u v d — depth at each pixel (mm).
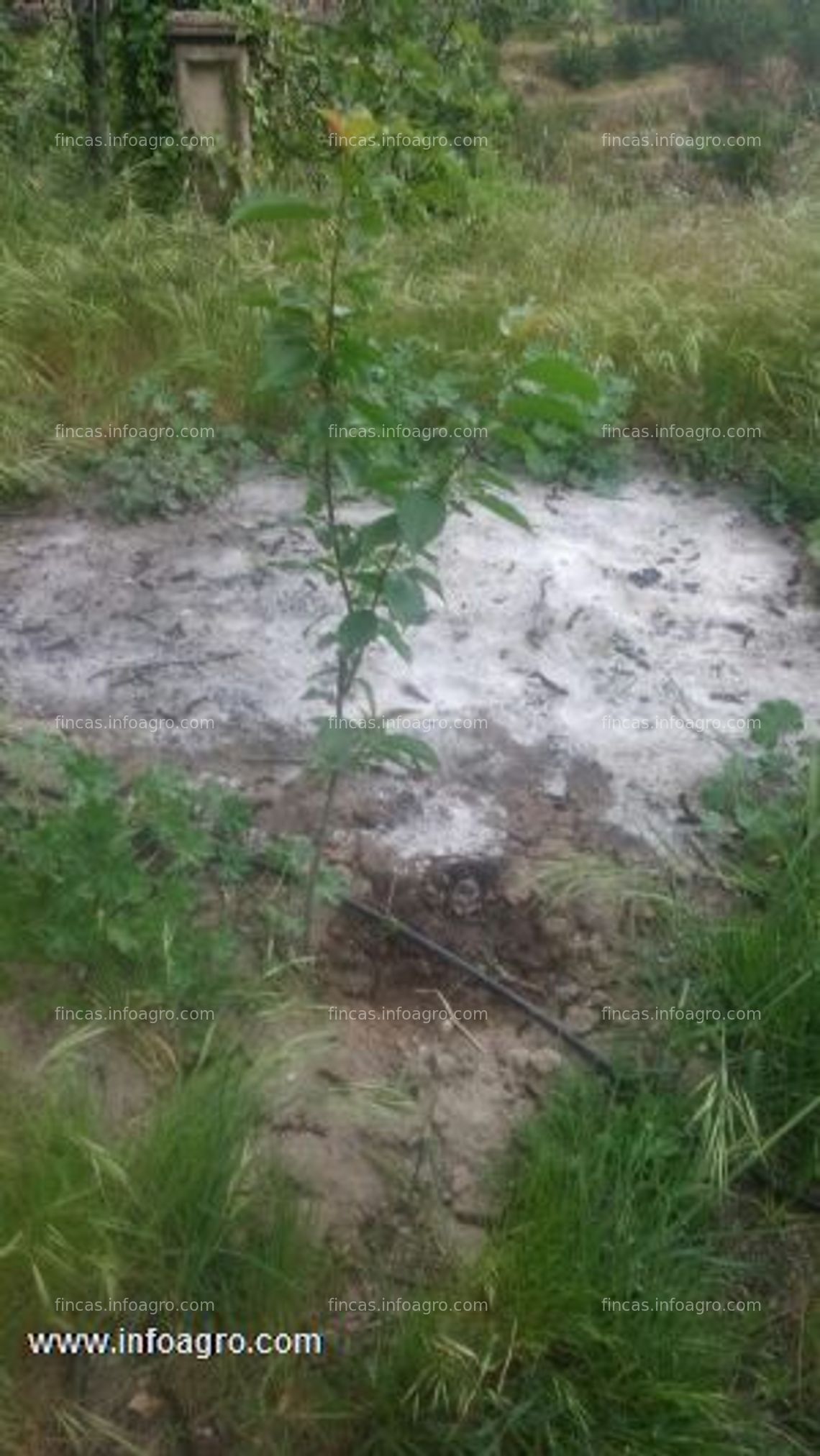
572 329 3012
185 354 2834
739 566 2588
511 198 4109
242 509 2570
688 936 1721
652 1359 1291
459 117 4402
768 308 3127
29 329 2855
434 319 3125
